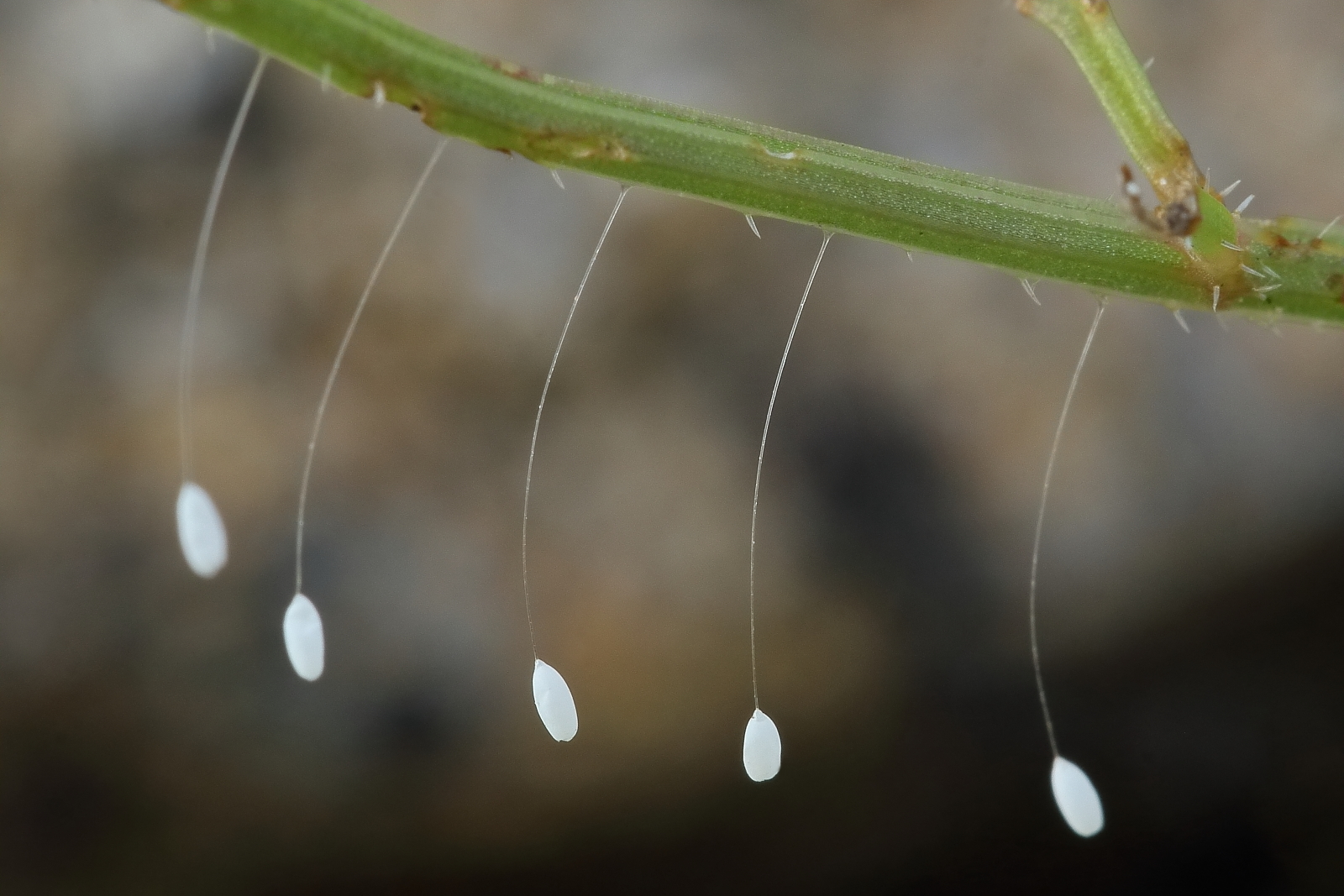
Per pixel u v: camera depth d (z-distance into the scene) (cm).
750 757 5
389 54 5
